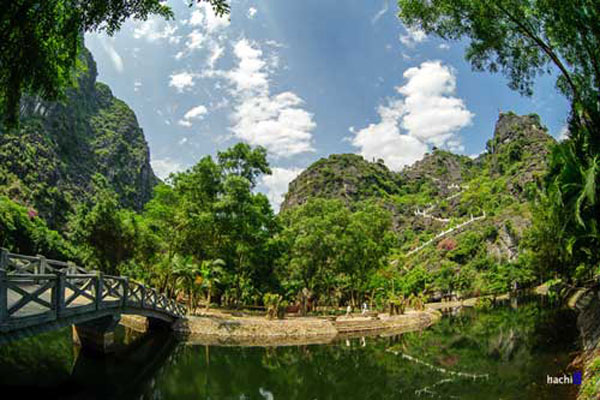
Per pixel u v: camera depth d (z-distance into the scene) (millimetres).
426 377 13664
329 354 17938
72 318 9359
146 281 31234
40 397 8438
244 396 10812
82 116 113250
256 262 32844
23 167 71062
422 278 62062
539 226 33031
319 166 147375
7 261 10898
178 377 12023
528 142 116125
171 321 19406
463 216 103750
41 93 6816
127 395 9344
